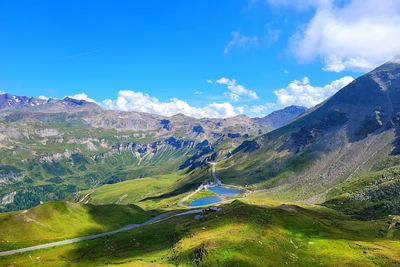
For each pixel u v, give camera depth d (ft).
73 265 566.36
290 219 573.33
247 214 568.41
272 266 422.82
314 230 554.87
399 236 611.47
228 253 432.66
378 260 446.60
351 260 447.42
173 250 496.23
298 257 460.14
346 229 615.98
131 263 483.92
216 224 552.00
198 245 462.60
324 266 433.48
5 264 580.30
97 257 599.57
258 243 464.24
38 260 594.65
